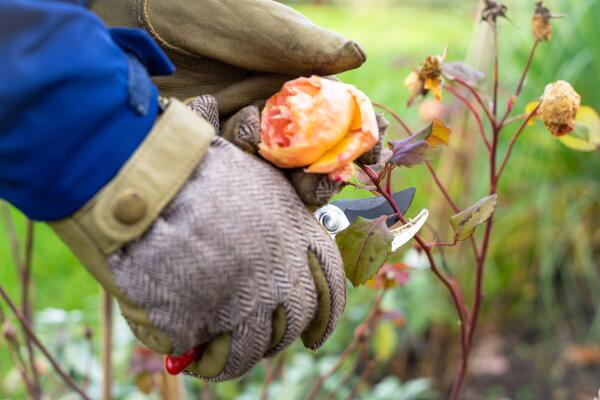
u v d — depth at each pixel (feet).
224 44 1.55
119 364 3.71
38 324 3.89
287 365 4.26
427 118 4.10
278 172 1.43
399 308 4.17
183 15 1.57
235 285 1.32
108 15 1.61
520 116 2.29
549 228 4.91
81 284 5.08
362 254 1.68
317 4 11.36
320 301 1.45
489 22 2.34
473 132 4.00
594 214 5.15
